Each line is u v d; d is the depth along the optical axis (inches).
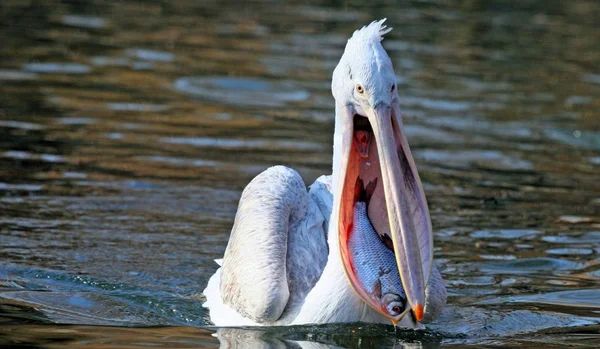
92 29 922.7
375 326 341.1
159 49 869.8
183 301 386.0
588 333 353.1
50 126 637.3
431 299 344.8
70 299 378.6
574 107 765.3
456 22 1047.6
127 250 440.5
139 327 348.5
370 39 328.8
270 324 353.4
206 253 443.5
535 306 388.8
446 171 595.5
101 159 578.9
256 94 757.3
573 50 956.0
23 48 836.0
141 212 492.7
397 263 307.9
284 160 596.4
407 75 828.6
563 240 478.9
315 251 375.2
